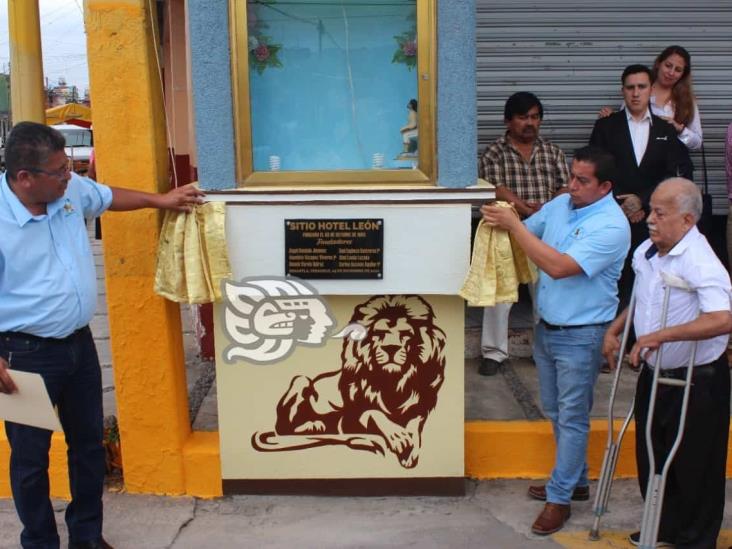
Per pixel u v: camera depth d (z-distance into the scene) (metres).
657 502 3.32
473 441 4.27
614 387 3.59
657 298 3.36
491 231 3.68
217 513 3.97
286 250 3.75
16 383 3.10
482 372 5.42
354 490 4.09
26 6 4.05
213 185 3.71
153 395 4.02
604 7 5.95
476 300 3.69
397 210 3.72
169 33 7.11
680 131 5.53
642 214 5.14
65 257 3.23
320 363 3.96
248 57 3.70
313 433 4.04
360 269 3.76
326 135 3.86
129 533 3.79
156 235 3.85
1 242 3.10
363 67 3.82
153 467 4.10
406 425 4.02
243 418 4.02
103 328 7.11
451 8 3.61
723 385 3.40
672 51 5.50
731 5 5.98
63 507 4.08
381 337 3.93
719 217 6.33
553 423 3.93
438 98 3.67
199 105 3.66
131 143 3.78
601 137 5.36
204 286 3.70
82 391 3.45
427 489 4.09
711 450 3.43
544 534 3.76
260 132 3.83
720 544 3.69
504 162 5.18
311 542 3.71
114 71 3.73
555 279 3.58
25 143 3.03
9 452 4.11
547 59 6.00
